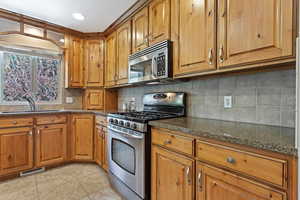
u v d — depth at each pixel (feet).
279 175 2.66
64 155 9.63
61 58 11.06
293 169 2.52
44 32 9.75
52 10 8.13
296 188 2.48
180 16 5.56
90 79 11.01
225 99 5.54
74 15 8.62
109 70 10.34
